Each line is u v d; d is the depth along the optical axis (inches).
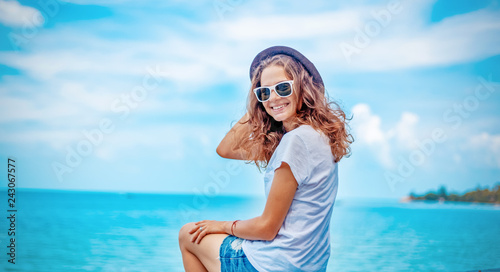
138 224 555.5
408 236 409.7
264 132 76.2
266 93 69.4
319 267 65.2
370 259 265.6
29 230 470.6
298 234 62.4
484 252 306.2
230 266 65.5
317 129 65.7
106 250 332.2
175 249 339.3
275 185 62.7
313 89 68.3
